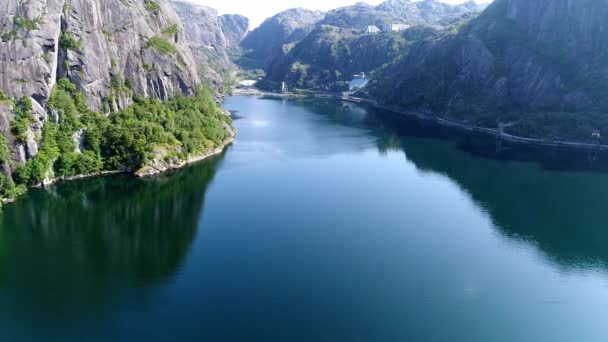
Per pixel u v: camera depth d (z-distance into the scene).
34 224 105.56
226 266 88.94
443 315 76.19
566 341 70.81
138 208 116.50
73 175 133.25
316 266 89.81
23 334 68.94
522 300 81.06
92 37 145.62
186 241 99.19
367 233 105.44
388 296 80.62
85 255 92.31
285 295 80.00
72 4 141.50
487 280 86.81
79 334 69.25
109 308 75.38
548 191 139.12
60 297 78.12
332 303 78.25
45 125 128.38
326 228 107.31
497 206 125.19
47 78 130.38
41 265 88.06
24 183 120.81
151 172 141.38
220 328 71.25
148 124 149.50
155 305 76.50
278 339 69.06
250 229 105.94
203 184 135.50
